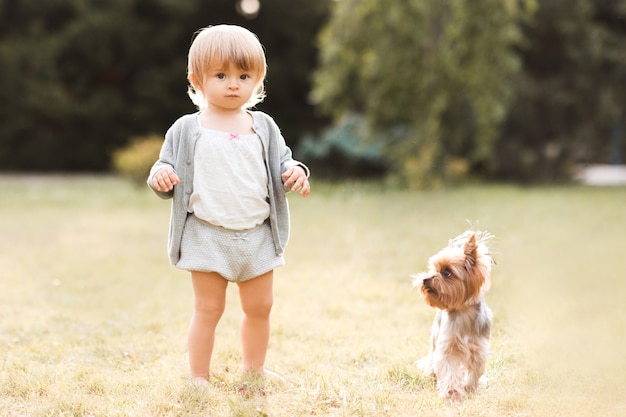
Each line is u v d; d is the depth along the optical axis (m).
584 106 24.41
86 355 5.30
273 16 31.86
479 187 21.53
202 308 4.43
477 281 4.30
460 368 4.39
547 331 5.88
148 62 32.03
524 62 25.28
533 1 19.98
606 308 6.76
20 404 4.18
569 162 26.14
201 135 4.32
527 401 4.15
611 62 24.06
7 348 5.44
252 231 4.35
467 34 19.36
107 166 32.16
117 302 7.27
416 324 6.12
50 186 23.06
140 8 31.53
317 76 21.83
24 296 7.50
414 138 20.66
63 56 30.47
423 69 19.86
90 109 30.48
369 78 20.39
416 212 14.80
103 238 12.05
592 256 9.73
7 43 29.53
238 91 4.32
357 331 5.90
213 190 4.26
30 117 30.02
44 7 30.17
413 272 8.65
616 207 15.91
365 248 10.47
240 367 4.91
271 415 3.96
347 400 4.20
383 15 19.70
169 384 4.43
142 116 31.41
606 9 25.16
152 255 10.38
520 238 11.24
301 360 5.07
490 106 20.25
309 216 14.30
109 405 4.11
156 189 4.25
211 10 32.09
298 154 24.80
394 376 4.64
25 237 12.07
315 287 7.75
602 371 4.75
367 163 24.16
